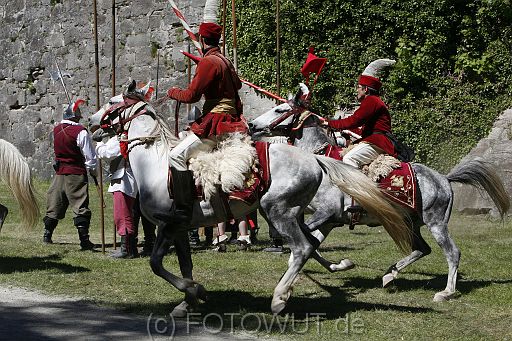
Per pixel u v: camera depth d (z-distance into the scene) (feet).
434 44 59.26
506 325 23.48
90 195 65.10
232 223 40.47
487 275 32.40
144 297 26.22
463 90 58.70
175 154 22.77
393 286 28.84
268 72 63.87
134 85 24.88
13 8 84.07
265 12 63.62
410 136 59.67
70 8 77.61
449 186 28.22
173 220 22.88
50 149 80.38
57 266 31.55
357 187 23.50
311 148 29.78
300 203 23.30
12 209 56.34
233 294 27.09
